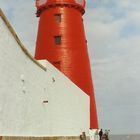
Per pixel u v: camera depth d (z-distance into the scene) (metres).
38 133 20.61
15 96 16.70
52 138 23.27
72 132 29.75
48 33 38.81
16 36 16.41
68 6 39.44
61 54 37.34
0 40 14.65
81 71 37.66
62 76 27.03
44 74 22.19
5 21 14.95
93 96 40.03
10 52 15.92
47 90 22.77
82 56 38.50
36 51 40.19
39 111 20.91
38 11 41.25
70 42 37.94
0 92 14.75
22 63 17.75
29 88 19.00
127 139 196.25
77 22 39.56
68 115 28.64
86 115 36.28
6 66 15.45
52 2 39.44
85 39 40.81
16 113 16.84
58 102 25.64
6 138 15.06
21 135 17.56
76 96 31.80
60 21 38.81
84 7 41.16
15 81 16.70
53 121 24.16
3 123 15.11
